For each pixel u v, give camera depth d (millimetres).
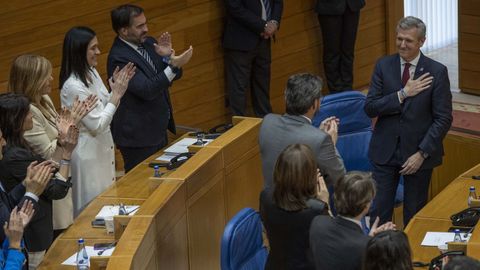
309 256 10547
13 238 10547
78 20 18938
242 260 11695
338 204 9750
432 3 27734
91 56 14320
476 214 12453
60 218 13102
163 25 20438
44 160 12117
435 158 14242
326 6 22672
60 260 11617
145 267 11516
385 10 25453
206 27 21250
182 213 13305
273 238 10734
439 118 14039
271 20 21141
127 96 15500
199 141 15758
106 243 11945
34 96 13312
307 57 23719
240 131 15859
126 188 14000
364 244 9492
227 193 15195
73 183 14430
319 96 12070
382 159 14547
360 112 16875
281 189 10500
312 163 10492
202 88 21422
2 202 11227
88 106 13031
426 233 12188
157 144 15875
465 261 7723
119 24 15352
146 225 11711
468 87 24875
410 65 14188
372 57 25453
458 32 24734
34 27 18281
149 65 15492
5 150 11891
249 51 21141
